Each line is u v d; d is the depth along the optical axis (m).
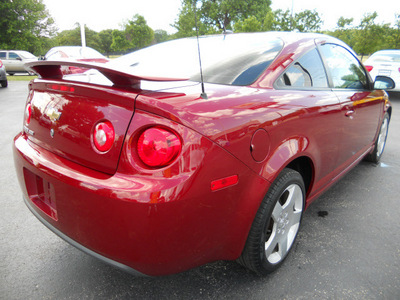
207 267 1.90
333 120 2.13
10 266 1.89
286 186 1.69
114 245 1.29
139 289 1.73
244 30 24.31
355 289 1.74
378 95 3.14
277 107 1.64
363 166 3.72
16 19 30.17
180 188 1.21
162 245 1.25
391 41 21.80
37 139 1.65
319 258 2.00
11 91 10.66
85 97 1.38
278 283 1.78
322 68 2.25
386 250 2.10
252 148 1.45
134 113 1.25
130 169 1.24
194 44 2.29
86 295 1.68
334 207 2.70
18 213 2.51
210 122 1.30
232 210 1.42
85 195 1.29
